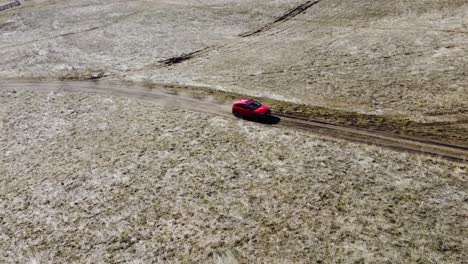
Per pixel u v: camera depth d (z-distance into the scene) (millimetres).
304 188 20391
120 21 64062
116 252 17812
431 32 42656
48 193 22625
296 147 24172
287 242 17172
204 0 70375
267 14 58938
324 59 40062
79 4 77625
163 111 31609
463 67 33250
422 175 20203
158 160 24500
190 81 38156
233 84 36250
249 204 19766
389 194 19219
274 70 38844
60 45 55188
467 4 49281
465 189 18875
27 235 19531
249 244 17344
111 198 21516
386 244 16375
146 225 19234
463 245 15852
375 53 39594
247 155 23922
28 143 28719
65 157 26250
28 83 42031
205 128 27859
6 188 23578
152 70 43188
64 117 32531
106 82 40406
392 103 28828
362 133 24906
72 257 17812
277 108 29953
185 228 18750
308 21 54031
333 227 17656
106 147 26859
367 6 55562
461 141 22562
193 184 21812
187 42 51688
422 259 15406
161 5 70812
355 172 21125
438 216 17484
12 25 68062
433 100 28406
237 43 49406
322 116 27875
